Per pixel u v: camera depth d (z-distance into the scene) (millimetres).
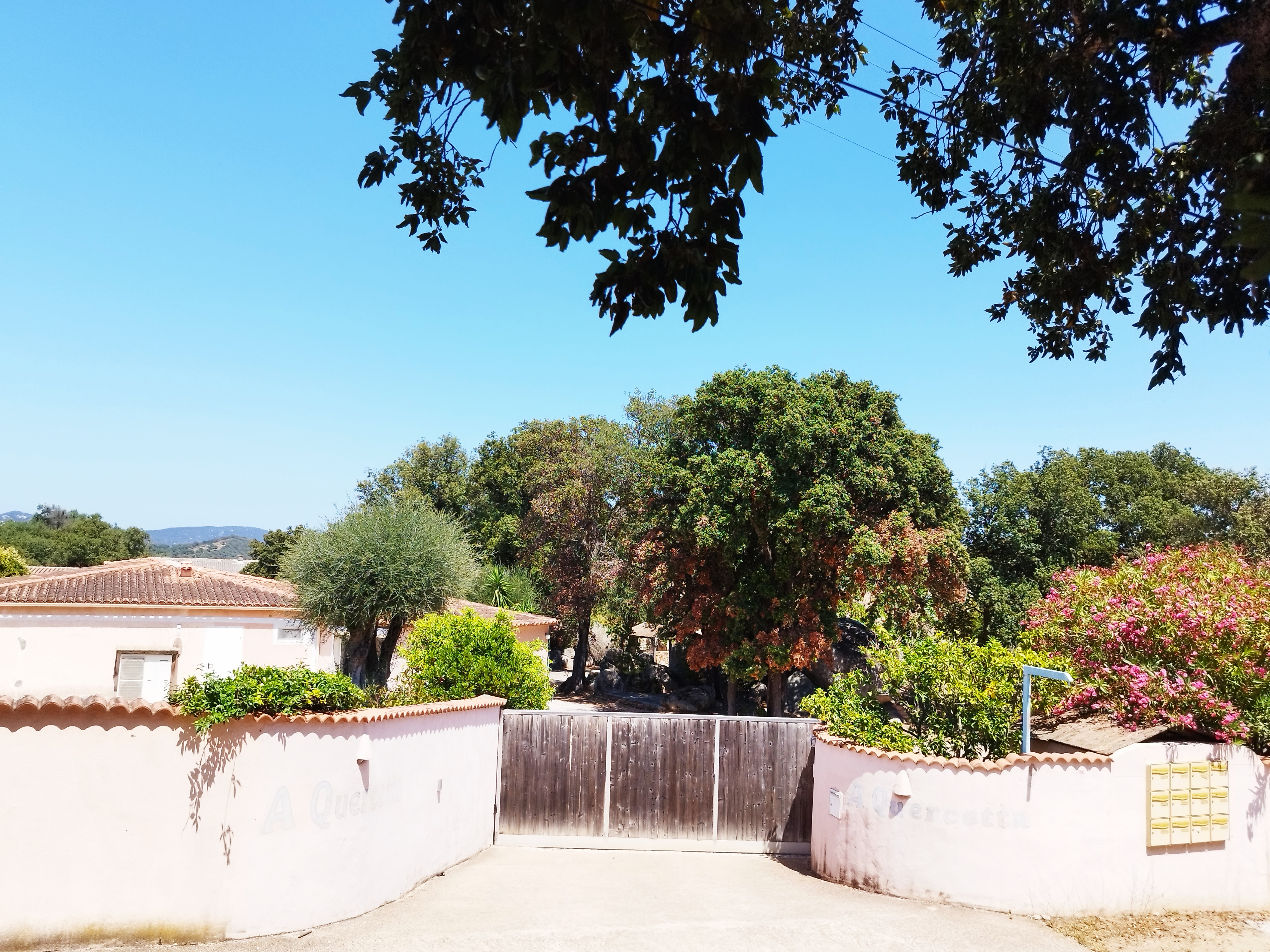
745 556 30312
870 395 28875
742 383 29438
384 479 58031
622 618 41125
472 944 8141
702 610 30266
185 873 7812
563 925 8797
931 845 9875
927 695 11531
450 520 21734
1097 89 6895
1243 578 11938
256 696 8172
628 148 4605
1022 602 35094
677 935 8531
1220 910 9828
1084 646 12148
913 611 30422
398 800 10055
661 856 13188
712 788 13883
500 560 52031
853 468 26844
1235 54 5746
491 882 10852
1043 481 37531
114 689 20547
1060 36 7297
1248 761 10266
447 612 19703
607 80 4551
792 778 13938
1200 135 6648
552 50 4328
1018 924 9062
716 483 27859
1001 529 37500
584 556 41156
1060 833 9547
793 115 9992
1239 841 10086
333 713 8938
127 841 7664
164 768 7836
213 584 24047
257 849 8109
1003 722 11109
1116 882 9602
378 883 9492
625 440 42375
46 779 7492
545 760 13922
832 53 9422
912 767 10141
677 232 4785
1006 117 8133
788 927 8797
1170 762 9977
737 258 4855
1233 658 10656
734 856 13438
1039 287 8328
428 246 7000
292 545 20875
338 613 19219
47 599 19953
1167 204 7230
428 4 4551
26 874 7336
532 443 45844
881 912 9336
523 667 14922
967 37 8758
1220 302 6688
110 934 7527
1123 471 44469
